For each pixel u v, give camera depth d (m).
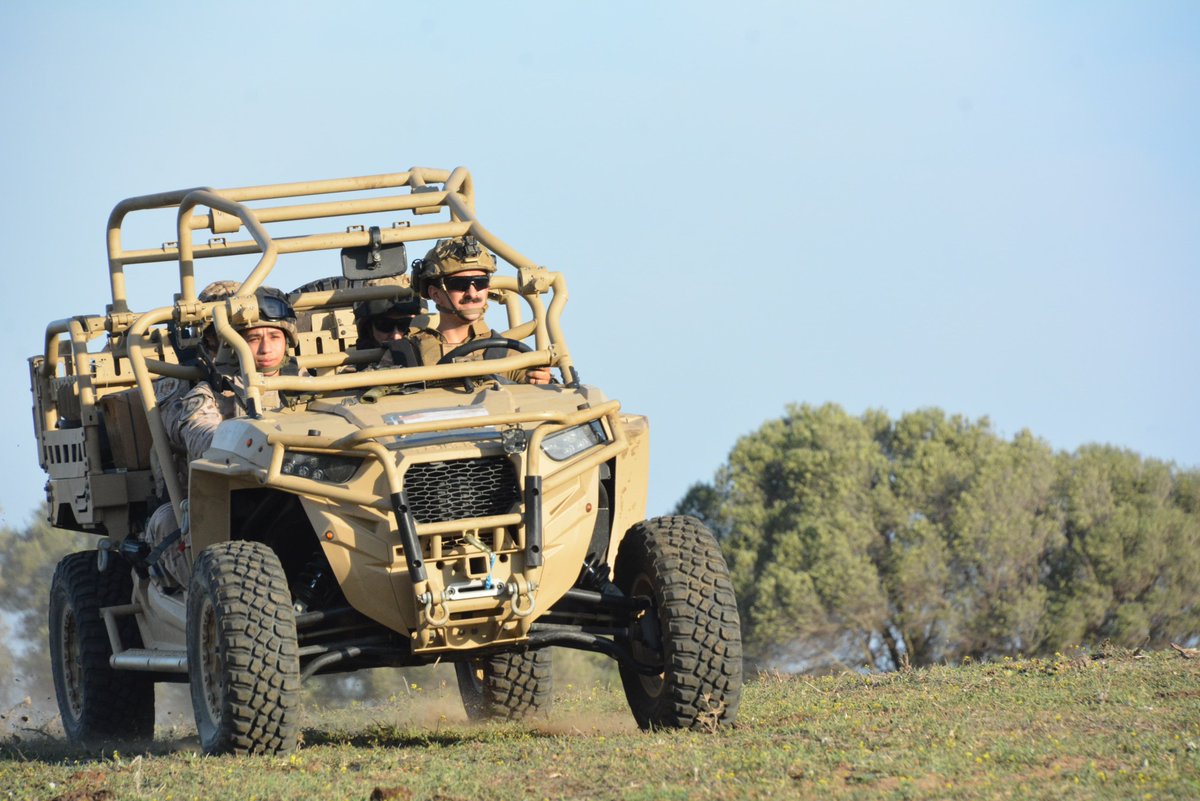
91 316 28.20
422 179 28.19
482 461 20.55
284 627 19.92
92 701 27.02
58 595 28.16
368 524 20.20
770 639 112.94
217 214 27.39
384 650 21.08
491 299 29.17
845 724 20.77
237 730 19.77
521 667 27.80
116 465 27.34
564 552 20.75
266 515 22.64
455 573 20.17
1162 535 113.00
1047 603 112.25
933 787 16.22
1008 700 22.62
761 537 119.62
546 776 17.88
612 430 21.77
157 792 17.62
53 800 17.77
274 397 24.02
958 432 123.38
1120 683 23.81
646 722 21.95
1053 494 117.06
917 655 114.38
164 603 25.09
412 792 17.02
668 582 20.92
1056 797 15.47
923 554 112.12
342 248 25.36
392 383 22.52
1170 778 16.14
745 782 16.80
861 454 119.88
